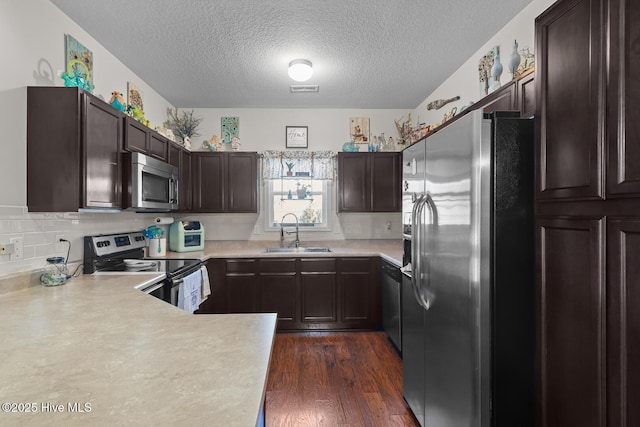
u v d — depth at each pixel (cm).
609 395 105
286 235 425
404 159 232
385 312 344
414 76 330
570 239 122
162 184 290
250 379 83
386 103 410
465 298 150
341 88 360
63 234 221
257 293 362
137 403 72
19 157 190
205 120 422
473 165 146
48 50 211
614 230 104
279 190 431
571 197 121
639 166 95
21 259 191
